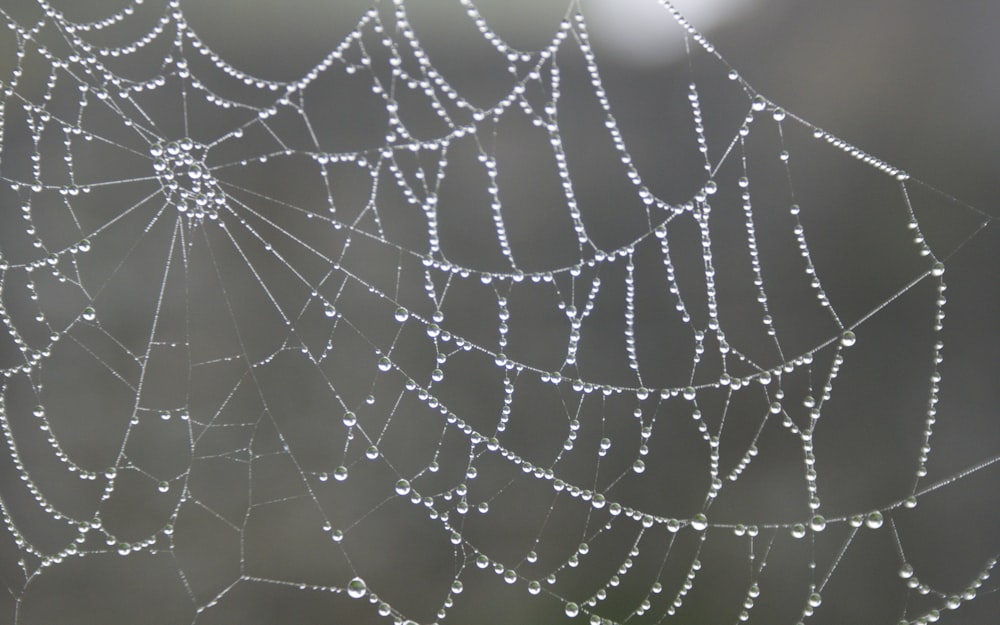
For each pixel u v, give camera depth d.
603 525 0.41
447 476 0.41
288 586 0.40
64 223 0.41
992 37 0.41
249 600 0.40
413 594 0.40
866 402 0.41
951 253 0.41
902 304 0.41
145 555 0.40
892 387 0.41
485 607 0.40
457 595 0.40
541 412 0.41
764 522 0.40
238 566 0.41
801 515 0.40
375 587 0.40
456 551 0.41
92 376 0.41
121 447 0.41
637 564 0.40
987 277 0.41
